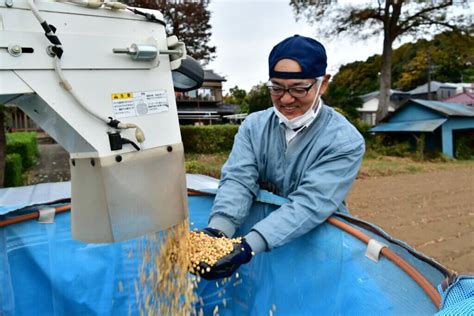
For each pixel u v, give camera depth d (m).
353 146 1.62
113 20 1.17
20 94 1.05
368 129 17.56
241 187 1.83
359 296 1.40
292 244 1.80
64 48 1.07
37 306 1.90
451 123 15.45
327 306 1.55
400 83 47.66
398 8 19.50
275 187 1.88
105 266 2.07
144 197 1.20
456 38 21.11
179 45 1.28
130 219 1.17
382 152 15.94
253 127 1.90
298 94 1.54
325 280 1.60
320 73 1.55
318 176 1.59
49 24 1.06
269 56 1.60
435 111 15.45
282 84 1.53
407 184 9.11
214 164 11.38
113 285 2.07
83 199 1.16
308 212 1.54
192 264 1.47
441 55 30.59
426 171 11.51
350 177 1.62
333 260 1.58
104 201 1.13
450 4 19.58
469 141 16.48
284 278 1.83
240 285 2.17
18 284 1.86
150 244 1.71
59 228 1.98
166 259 1.57
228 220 1.76
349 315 1.43
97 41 1.13
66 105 1.08
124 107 1.17
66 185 2.61
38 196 2.29
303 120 1.65
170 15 18.48
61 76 1.06
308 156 1.69
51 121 1.12
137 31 1.22
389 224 5.44
